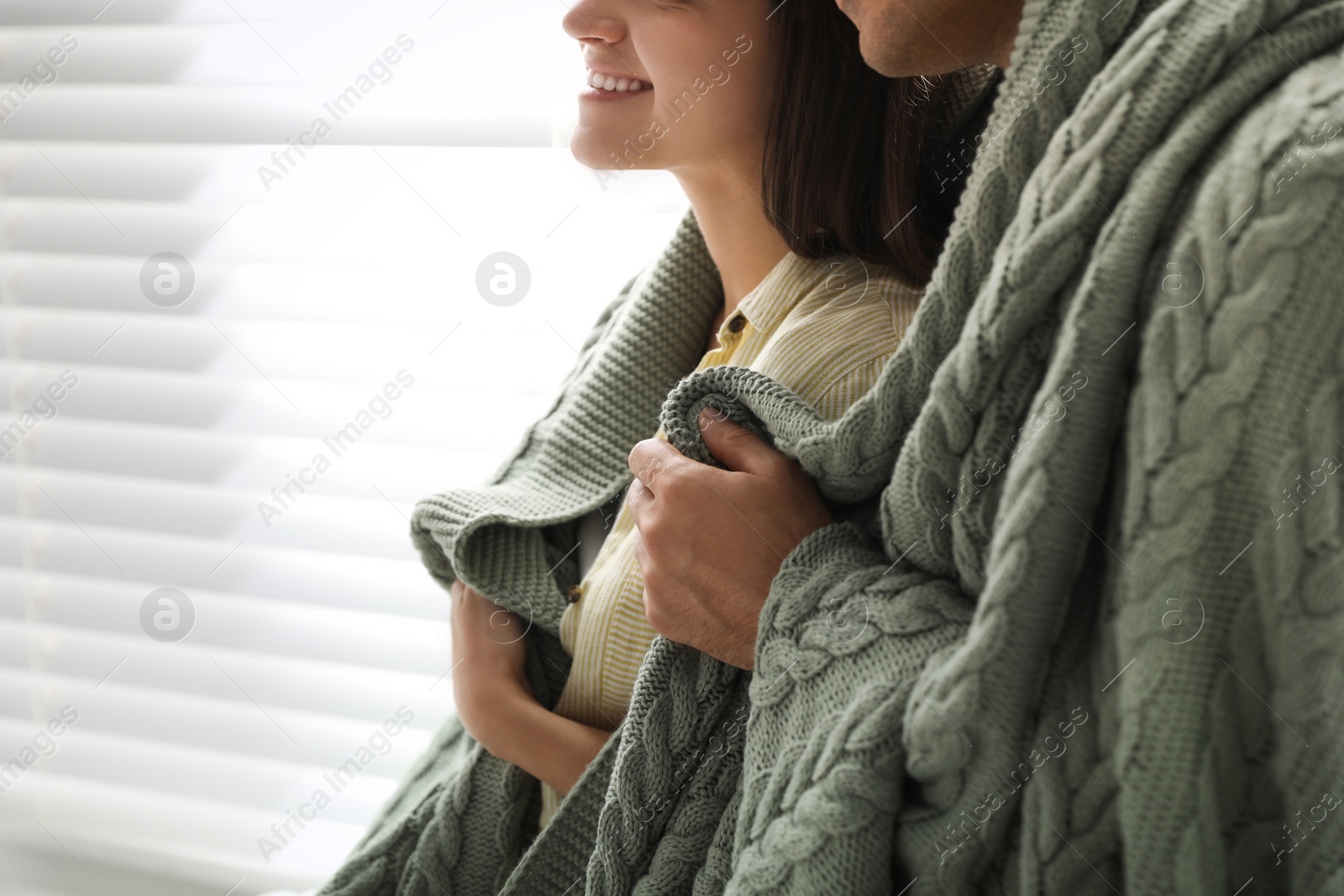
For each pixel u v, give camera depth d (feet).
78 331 3.87
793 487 1.94
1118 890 1.40
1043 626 1.45
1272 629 1.29
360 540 3.76
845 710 1.61
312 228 3.66
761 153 2.41
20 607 4.02
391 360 3.69
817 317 2.20
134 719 3.97
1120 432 1.44
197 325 3.78
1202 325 1.31
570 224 3.58
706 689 1.97
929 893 1.54
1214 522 1.31
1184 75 1.43
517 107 3.50
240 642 3.87
